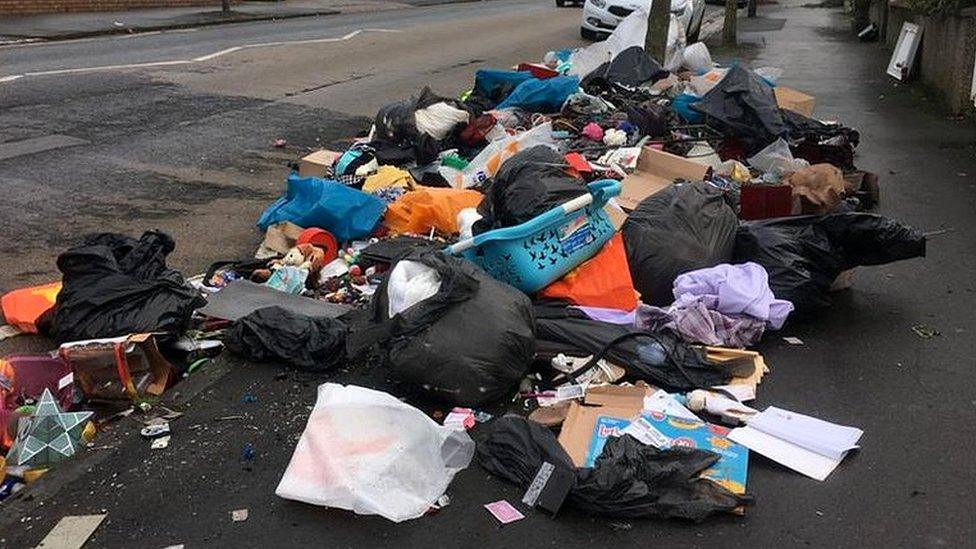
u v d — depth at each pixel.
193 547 2.90
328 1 29.03
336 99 11.41
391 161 7.67
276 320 4.25
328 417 3.25
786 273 4.64
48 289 4.88
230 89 11.59
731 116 7.55
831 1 32.78
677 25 12.66
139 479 3.29
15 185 7.19
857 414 3.71
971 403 3.79
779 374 4.08
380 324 3.85
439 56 15.79
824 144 7.42
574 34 20.05
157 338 4.22
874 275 5.26
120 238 4.78
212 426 3.66
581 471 3.08
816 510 3.06
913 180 7.47
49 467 3.42
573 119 8.73
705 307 4.33
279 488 3.12
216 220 6.66
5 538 2.97
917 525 2.97
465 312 3.76
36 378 4.11
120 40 16.30
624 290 4.67
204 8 24.08
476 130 7.98
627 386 3.86
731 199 6.00
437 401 3.82
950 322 4.61
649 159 6.75
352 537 2.95
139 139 8.85
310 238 5.62
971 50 9.92
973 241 5.84
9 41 15.45
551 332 4.19
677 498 3.01
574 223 4.66
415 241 5.65
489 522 3.01
